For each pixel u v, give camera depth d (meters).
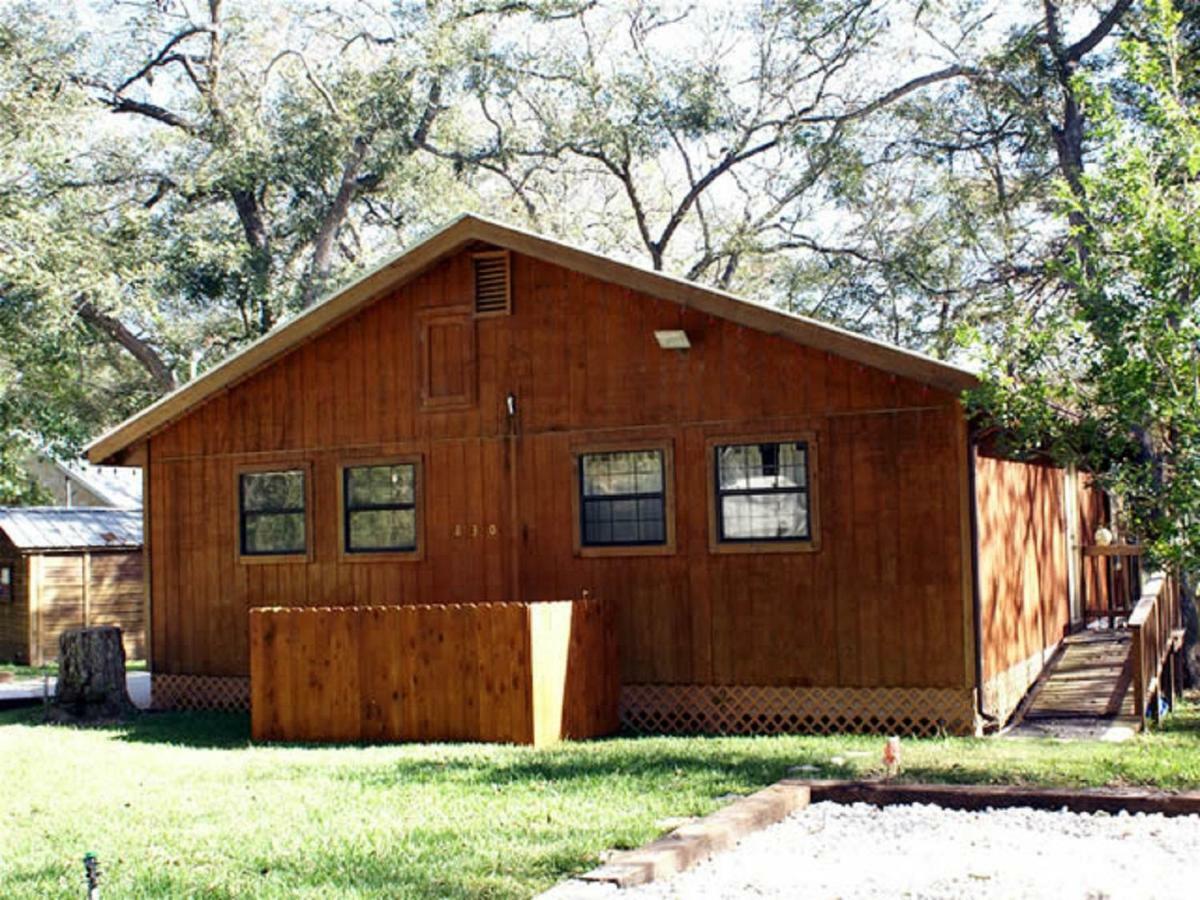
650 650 13.35
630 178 32.69
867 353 12.23
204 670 15.66
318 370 15.12
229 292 30.34
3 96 25.52
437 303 14.50
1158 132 11.40
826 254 30.03
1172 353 9.76
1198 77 15.69
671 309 13.37
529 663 12.08
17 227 25.20
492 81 32.53
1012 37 23.86
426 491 14.46
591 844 7.69
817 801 9.05
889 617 12.33
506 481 14.09
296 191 31.61
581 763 10.70
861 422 12.49
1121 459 10.90
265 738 13.05
